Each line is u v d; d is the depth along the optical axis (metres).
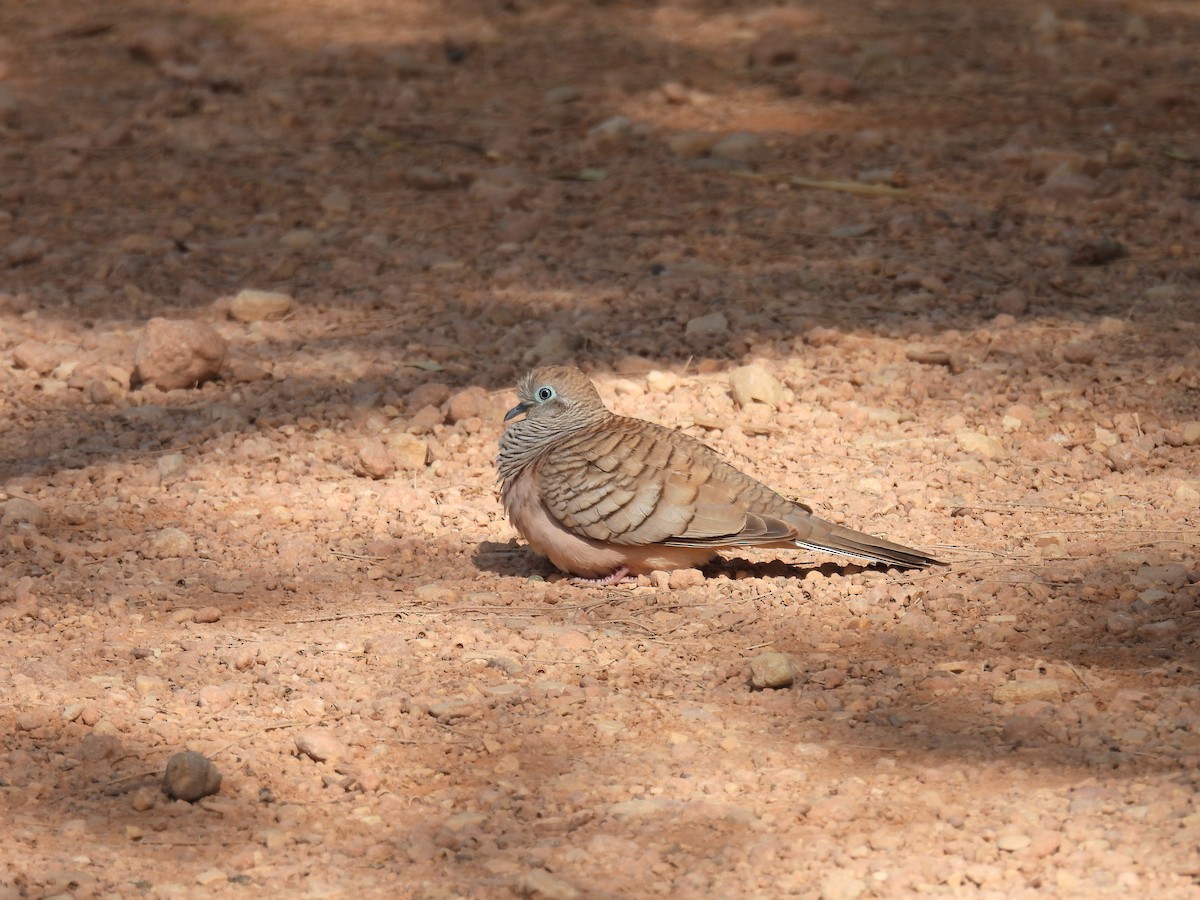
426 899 6.80
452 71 23.94
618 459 10.07
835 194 18.70
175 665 9.23
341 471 12.62
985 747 8.03
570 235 17.86
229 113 22.03
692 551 10.30
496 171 19.67
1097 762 7.75
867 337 15.01
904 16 26.27
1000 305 15.60
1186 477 12.05
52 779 7.88
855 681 8.87
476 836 7.34
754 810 7.49
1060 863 6.82
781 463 12.47
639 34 25.67
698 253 17.20
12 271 17.30
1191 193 18.28
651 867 7.00
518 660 9.19
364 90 22.95
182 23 26.08
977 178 19.05
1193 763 7.62
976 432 12.94
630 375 14.27
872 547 10.05
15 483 12.27
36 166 20.34
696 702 8.66
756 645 9.41
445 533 11.48
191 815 7.58
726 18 26.33
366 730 8.37
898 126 21.03
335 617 9.95
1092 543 10.75
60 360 14.89
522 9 27.22
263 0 28.11
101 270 17.14
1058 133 20.44
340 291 16.67
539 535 10.39
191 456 12.90
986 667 8.93
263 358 15.05
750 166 19.77
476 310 15.99
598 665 9.14
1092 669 8.82
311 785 7.86
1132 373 13.94
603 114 21.81
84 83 23.67
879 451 12.69
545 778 7.89
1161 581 9.95
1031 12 26.33
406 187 19.59
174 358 14.33
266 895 6.88
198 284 16.73
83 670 9.16
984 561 10.50
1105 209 18.02
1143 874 6.67
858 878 6.80
